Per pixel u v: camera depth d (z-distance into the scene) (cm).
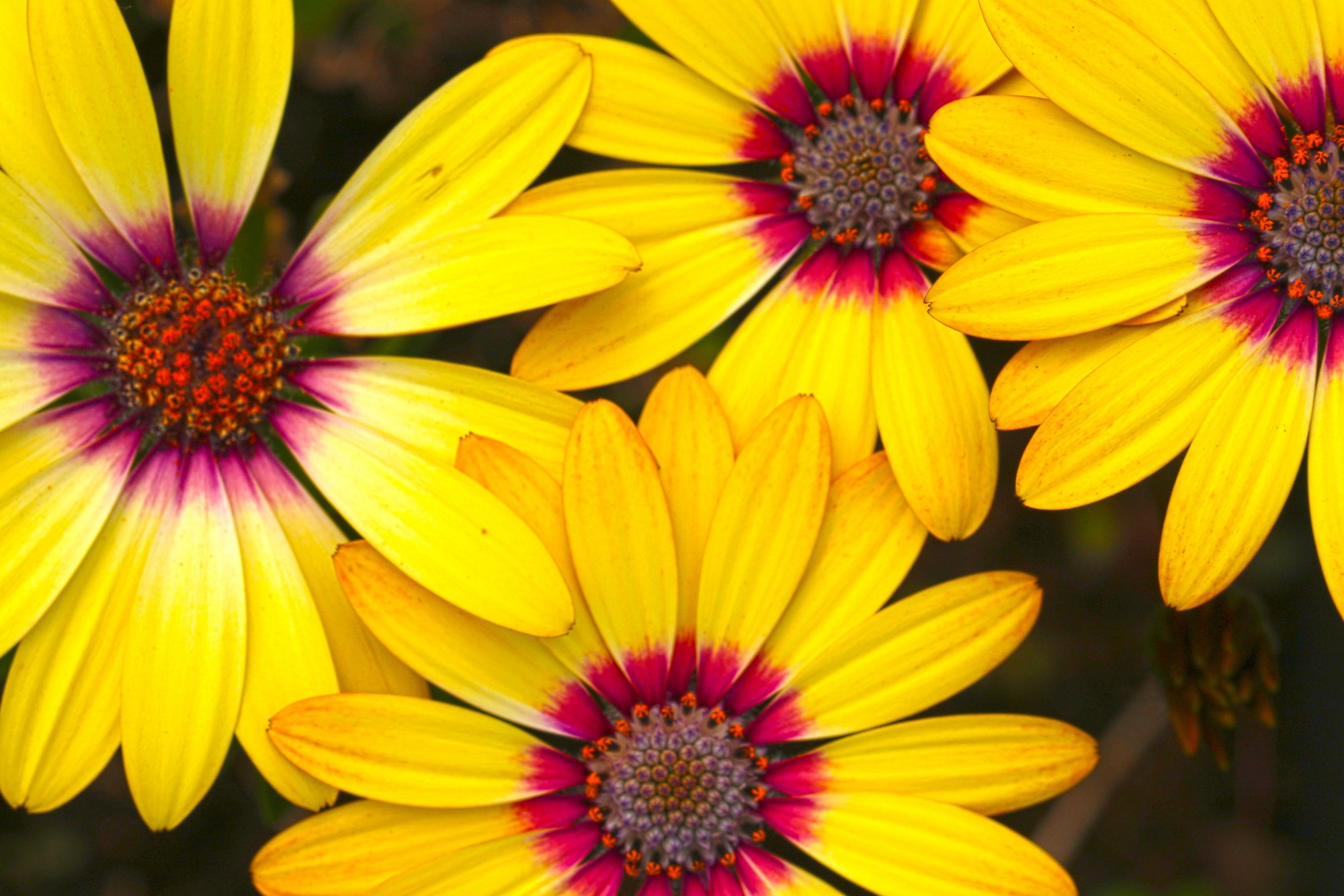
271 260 35
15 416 34
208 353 34
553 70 34
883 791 34
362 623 34
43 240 34
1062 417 33
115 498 34
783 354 34
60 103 33
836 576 34
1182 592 33
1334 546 33
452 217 34
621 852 34
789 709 34
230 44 33
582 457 33
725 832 34
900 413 34
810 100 34
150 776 34
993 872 33
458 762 34
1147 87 33
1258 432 33
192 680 34
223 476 34
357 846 33
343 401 34
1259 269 34
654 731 34
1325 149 34
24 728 34
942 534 33
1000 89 34
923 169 34
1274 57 33
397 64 40
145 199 34
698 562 34
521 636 34
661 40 34
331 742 33
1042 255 33
